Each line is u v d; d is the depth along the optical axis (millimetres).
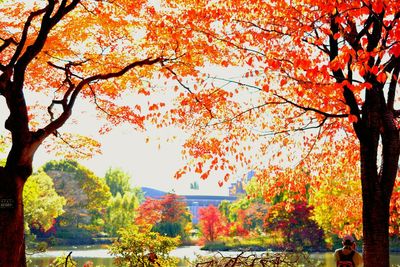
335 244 51750
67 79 12617
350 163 15117
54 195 62188
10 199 9922
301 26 9969
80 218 83250
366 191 10734
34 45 10445
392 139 10773
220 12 11250
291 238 52219
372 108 10719
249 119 12938
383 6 8594
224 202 98812
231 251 60188
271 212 53062
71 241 79000
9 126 10156
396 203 14148
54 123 10727
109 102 14430
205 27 11445
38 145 10383
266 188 15461
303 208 51562
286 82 10727
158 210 76188
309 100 12445
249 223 73938
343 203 16984
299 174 15164
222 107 12641
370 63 10570
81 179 83750
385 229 10609
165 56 12188
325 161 15156
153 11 11719
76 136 15469
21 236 10055
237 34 11234
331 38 11008
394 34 8930
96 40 13180
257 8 10984
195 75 11812
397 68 11039
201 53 11922
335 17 9242
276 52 10891
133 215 86188
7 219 9867
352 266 9250
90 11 12367
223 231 75125
